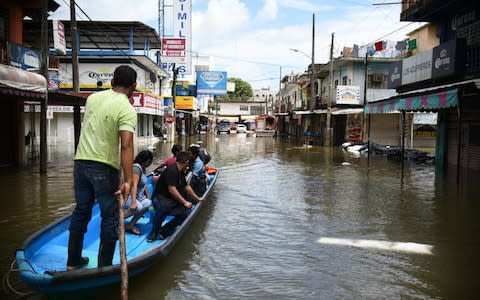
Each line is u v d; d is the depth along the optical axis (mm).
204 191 9203
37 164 15398
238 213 8953
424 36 23766
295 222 8227
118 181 4391
